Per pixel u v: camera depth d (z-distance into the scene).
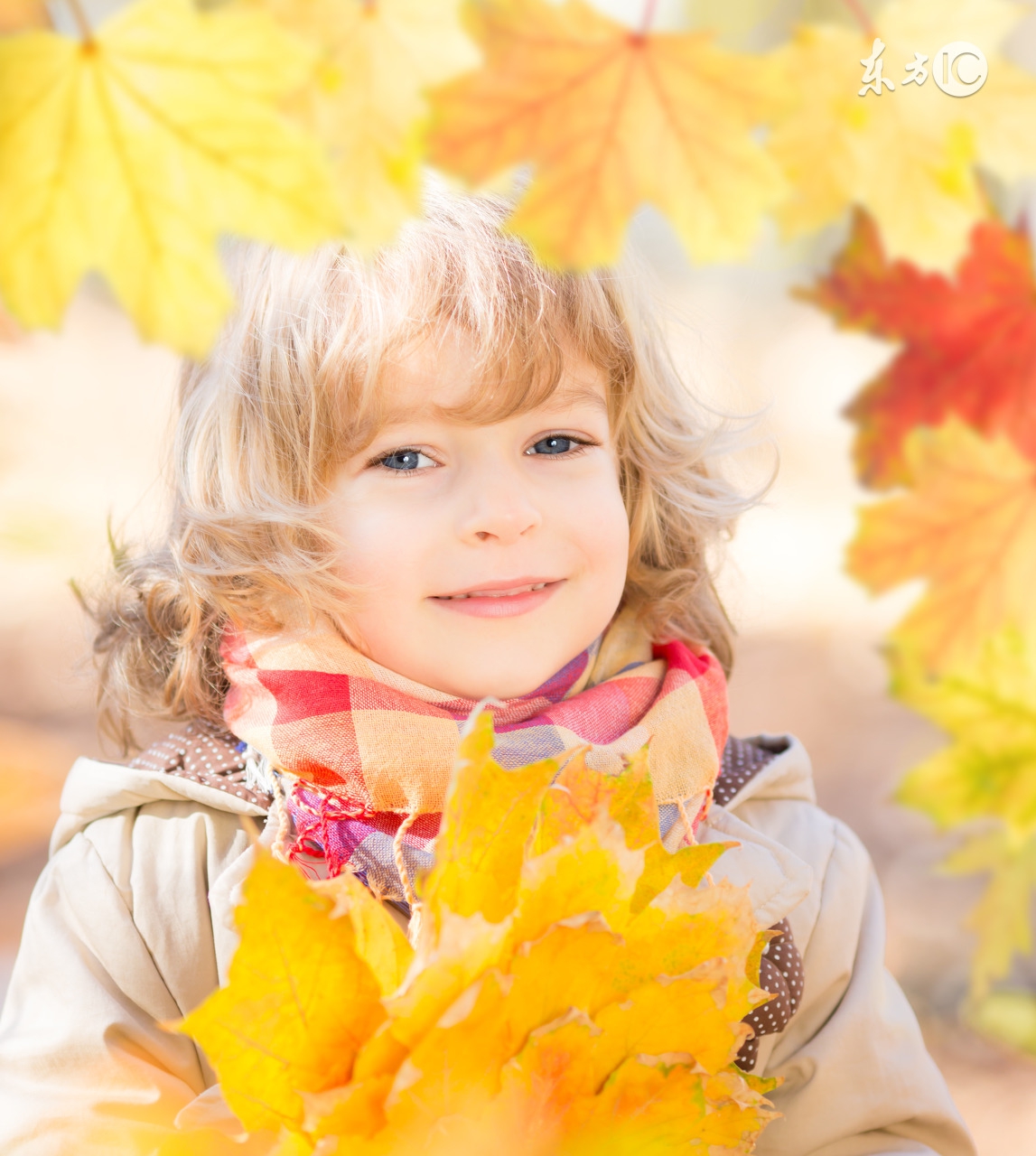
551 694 0.85
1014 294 0.69
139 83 0.62
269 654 0.83
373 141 0.63
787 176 0.65
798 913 0.85
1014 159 0.65
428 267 0.81
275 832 0.83
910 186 0.65
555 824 0.69
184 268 0.64
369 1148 0.65
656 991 0.69
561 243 0.64
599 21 0.63
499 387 0.80
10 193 0.63
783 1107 0.84
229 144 0.63
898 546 0.71
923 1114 0.84
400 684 0.82
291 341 0.83
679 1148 0.68
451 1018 0.65
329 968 0.66
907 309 0.70
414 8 0.62
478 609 0.81
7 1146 0.79
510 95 0.63
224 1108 0.71
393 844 0.81
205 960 0.82
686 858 0.70
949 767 0.70
